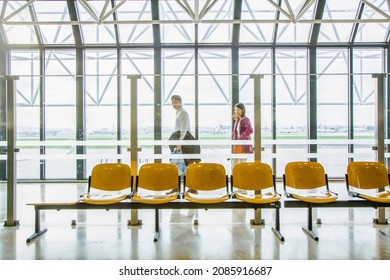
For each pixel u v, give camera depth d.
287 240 3.01
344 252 2.71
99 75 3.72
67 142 4.51
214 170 3.37
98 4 5.47
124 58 5.66
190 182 3.35
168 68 5.65
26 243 2.96
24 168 5.46
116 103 5.37
